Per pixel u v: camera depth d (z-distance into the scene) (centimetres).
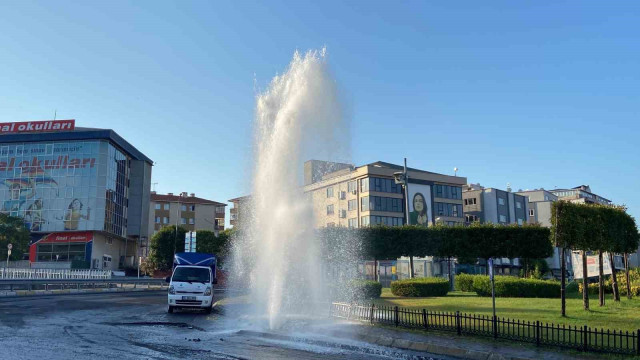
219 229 11869
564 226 1738
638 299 2266
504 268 8544
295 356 1062
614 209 1973
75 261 6981
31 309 2006
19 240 6788
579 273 3375
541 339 1127
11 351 1016
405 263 4684
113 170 7881
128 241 8738
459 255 3834
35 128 7712
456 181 9019
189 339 1284
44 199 7456
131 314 1941
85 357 981
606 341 1171
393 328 1416
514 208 10256
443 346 1136
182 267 2119
